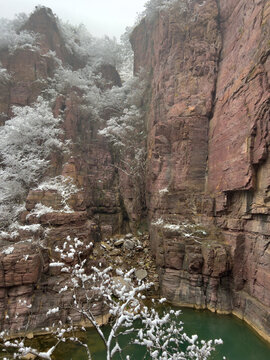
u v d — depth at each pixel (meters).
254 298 8.66
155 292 11.13
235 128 10.16
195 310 9.72
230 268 9.72
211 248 10.05
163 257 11.45
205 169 12.69
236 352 7.18
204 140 12.83
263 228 8.51
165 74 15.41
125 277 4.32
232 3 12.51
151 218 15.20
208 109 12.77
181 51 14.69
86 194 15.78
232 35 12.20
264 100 8.41
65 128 16.34
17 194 13.46
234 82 10.84
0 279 8.07
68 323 8.29
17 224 11.32
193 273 10.34
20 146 14.33
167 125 14.07
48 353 3.74
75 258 9.45
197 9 14.32
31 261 8.51
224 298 9.64
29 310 8.10
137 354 7.11
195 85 13.48
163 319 3.83
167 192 13.20
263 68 8.82
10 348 7.20
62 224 10.62
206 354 4.02
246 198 9.46
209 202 11.53
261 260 8.48
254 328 8.06
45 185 12.32
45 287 8.75
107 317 8.85
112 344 7.57
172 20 15.30
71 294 8.80
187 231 11.38
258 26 9.62
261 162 8.61
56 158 14.89
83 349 7.30
